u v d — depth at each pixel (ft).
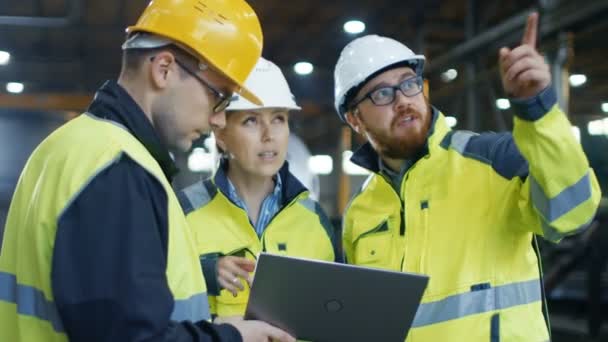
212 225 8.13
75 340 4.60
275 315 6.05
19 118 28.63
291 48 44.16
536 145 6.07
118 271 4.57
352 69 7.97
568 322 23.73
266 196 8.57
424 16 35.78
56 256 4.63
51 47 43.91
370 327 5.98
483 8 33.42
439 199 7.48
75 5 35.70
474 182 7.34
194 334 4.94
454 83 35.22
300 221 8.36
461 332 7.06
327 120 52.95
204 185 8.50
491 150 7.38
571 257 22.44
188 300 5.27
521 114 6.04
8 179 28.19
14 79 44.62
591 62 36.29
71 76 45.88
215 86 5.62
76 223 4.70
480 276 7.13
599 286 21.58
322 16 38.27
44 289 4.92
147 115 5.46
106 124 5.19
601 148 35.73
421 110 7.75
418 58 7.91
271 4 36.63
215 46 5.53
